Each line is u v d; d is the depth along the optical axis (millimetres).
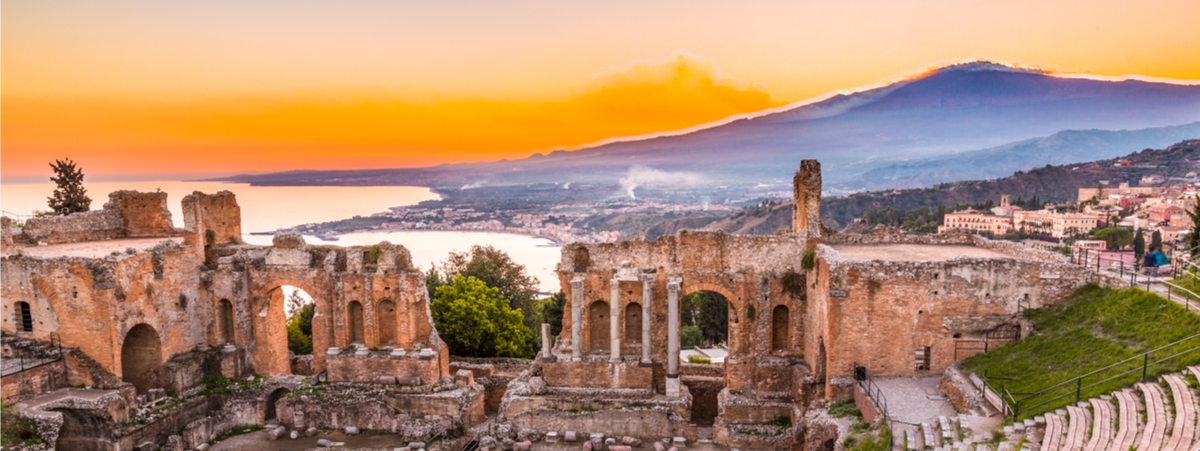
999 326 38875
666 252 47875
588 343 48875
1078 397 28422
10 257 45031
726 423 43719
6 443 37531
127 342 47875
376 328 49250
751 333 47000
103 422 41969
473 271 84500
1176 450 22281
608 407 44562
